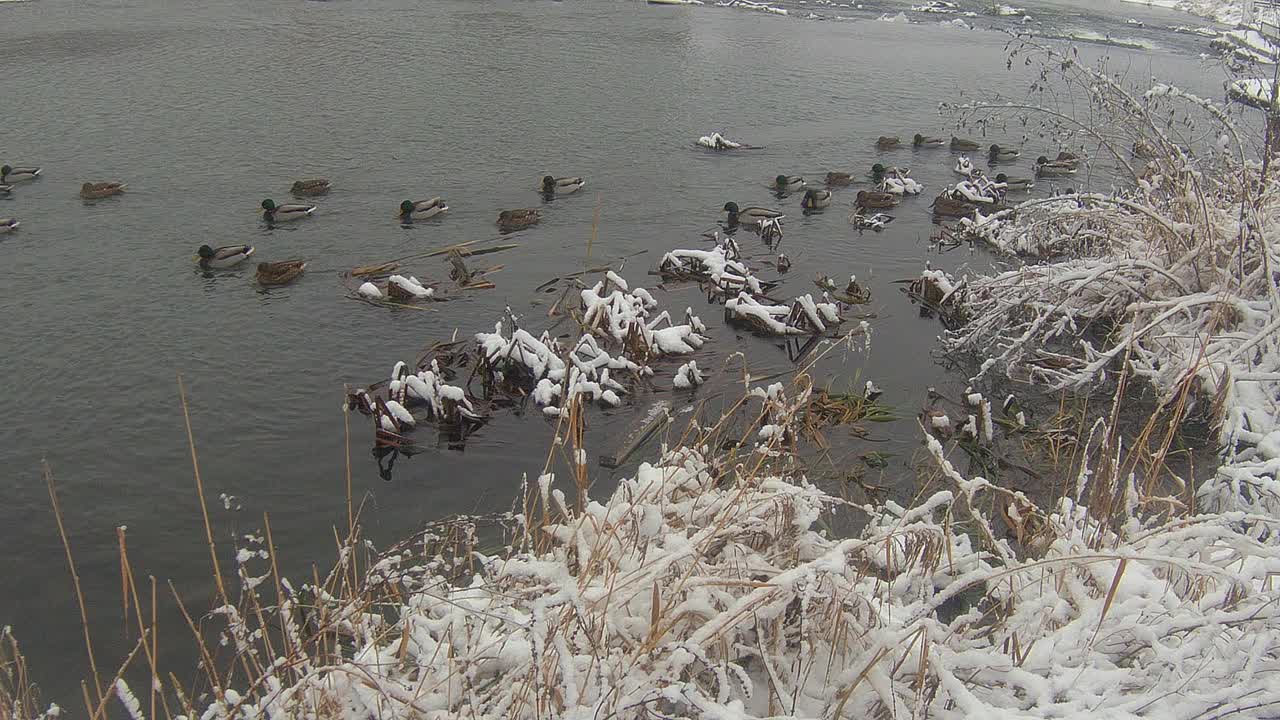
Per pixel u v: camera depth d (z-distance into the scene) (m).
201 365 16.62
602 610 4.98
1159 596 5.37
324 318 18.73
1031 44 18.72
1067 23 60.78
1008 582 6.20
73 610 10.54
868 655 4.79
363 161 29.62
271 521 12.22
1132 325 14.46
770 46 51.81
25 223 23.69
